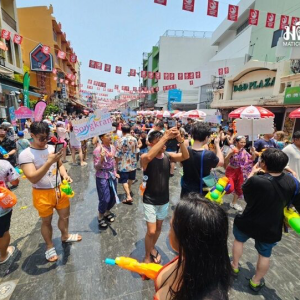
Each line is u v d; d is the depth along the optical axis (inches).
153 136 100.1
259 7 598.5
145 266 44.9
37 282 91.4
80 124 138.8
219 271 31.4
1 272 96.5
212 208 32.8
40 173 86.0
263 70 489.7
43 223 101.1
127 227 137.8
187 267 31.8
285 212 79.3
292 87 354.6
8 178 100.9
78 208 161.9
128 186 180.1
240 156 159.6
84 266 101.7
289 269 104.6
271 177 78.2
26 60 812.6
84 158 319.9
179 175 256.2
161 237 129.2
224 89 645.9
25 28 810.8
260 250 85.0
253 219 82.3
